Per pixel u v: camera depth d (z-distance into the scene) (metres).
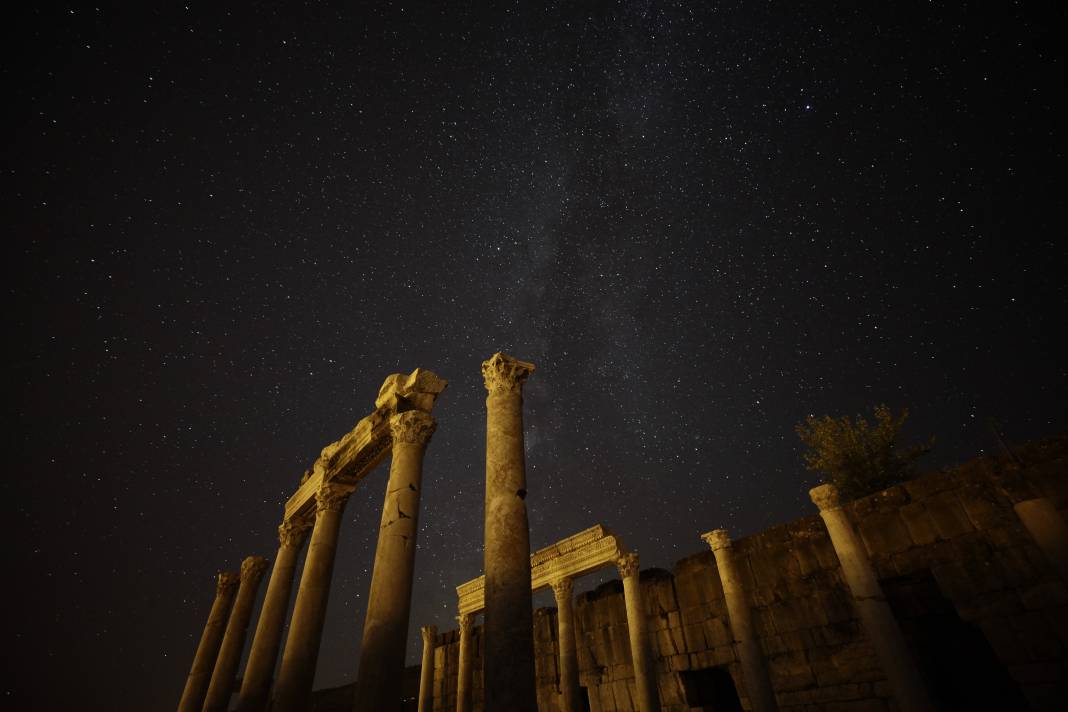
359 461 11.90
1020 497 9.47
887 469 15.68
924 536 10.98
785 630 12.74
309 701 9.95
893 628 9.52
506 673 5.95
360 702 7.30
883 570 11.30
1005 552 9.92
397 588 8.12
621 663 16.62
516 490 7.42
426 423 9.80
